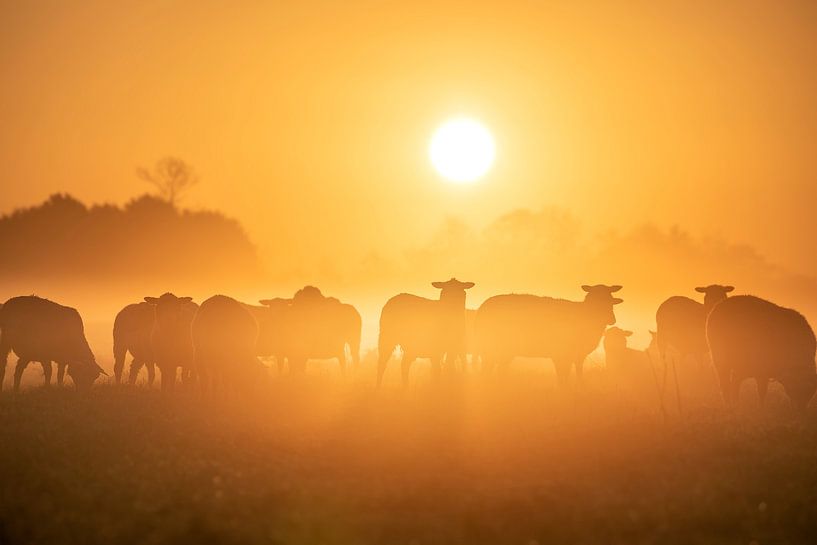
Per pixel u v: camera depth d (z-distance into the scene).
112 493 42.09
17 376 85.50
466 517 39.00
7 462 47.66
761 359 69.00
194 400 70.69
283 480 44.16
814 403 73.88
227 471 45.88
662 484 44.00
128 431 56.44
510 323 80.12
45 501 40.53
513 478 45.62
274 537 35.97
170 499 40.97
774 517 39.72
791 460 49.03
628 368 83.81
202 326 73.94
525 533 37.56
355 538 36.34
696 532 37.91
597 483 44.34
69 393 75.38
